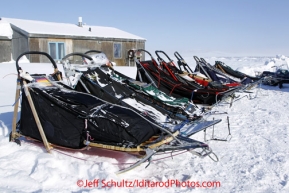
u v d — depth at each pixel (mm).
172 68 6543
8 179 2553
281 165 3037
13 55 14438
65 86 3600
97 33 15930
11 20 15727
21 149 3279
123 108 3275
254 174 2854
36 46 13328
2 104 5297
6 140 3508
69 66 4148
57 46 14000
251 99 7164
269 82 9562
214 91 5516
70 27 16625
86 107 3115
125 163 3049
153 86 5199
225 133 4180
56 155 3164
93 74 4344
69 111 3084
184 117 4086
